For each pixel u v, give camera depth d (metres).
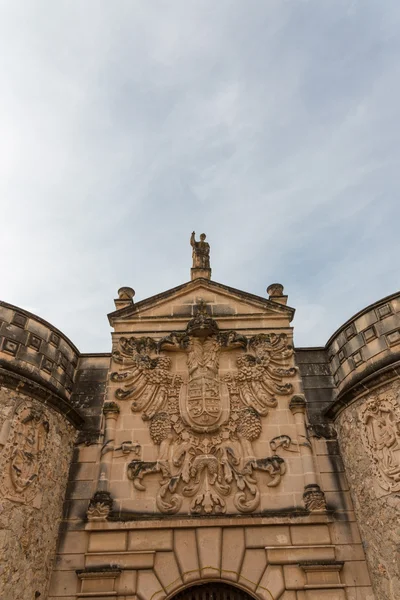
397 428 10.12
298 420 12.11
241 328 13.87
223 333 13.49
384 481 10.09
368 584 10.06
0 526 8.99
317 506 10.78
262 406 12.38
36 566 9.79
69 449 11.98
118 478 11.41
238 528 10.73
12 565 9.05
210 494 11.06
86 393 13.16
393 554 9.52
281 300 14.86
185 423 12.03
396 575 9.37
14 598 8.96
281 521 10.66
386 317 11.62
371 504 10.35
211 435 11.92
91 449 12.16
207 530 10.70
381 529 9.95
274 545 10.47
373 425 10.77
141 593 9.98
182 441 11.84
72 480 11.66
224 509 10.88
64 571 10.37
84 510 11.17
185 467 11.42
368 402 10.97
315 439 12.12
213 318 14.09
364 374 11.41
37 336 11.85
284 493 11.12
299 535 10.61
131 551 10.44
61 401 11.48
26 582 9.38
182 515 10.80
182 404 12.35
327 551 10.39
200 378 12.56
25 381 10.54
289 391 12.58
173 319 14.08
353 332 12.34
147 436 12.05
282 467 11.38
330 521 10.73
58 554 10.59
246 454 11.61
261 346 13.36
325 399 12.82
